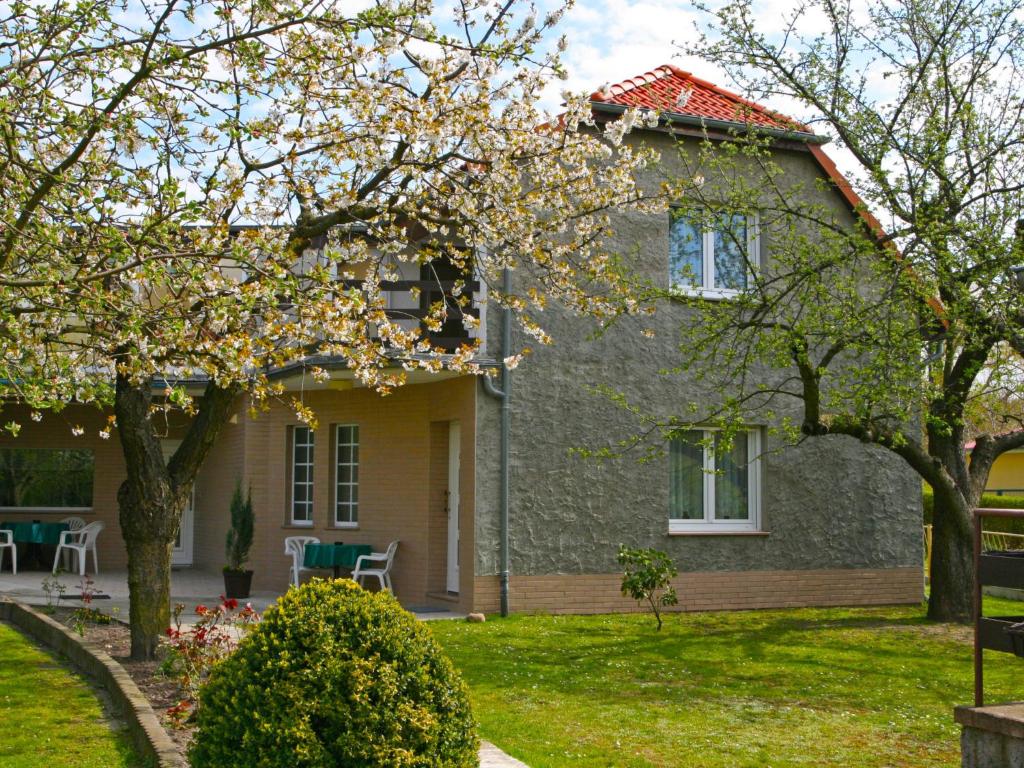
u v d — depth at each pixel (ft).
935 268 38.09
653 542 47.67
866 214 45.01
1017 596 56.18
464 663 33.83
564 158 32.35
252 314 27.14
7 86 24.95
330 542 53.98
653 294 43.88
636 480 47.57
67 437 65.05
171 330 23.15
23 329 24.20
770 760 23.29
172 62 25.23
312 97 29.19
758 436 50.47
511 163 31.01
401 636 17.39
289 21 26.43
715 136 49.24
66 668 32.19
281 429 57.41
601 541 46.68
